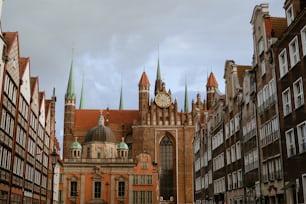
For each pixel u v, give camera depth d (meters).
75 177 101.12
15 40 40.94
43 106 63.41
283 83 33.41
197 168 80.38
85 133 123.19
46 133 67.81
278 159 34.69
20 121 45.28
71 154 110.56
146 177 101.56
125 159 103.06
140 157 103.06
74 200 99.62
